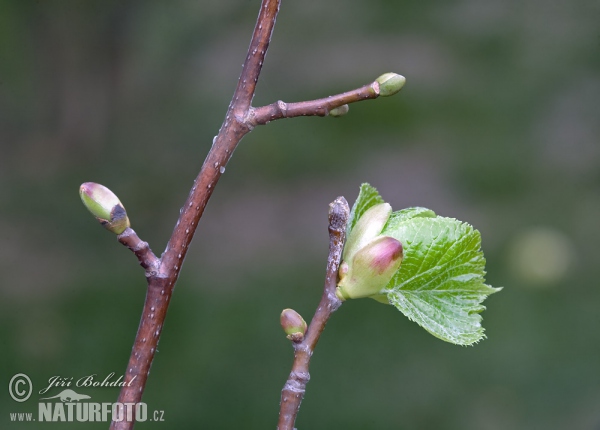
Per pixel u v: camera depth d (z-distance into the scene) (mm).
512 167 1079
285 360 732
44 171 1181
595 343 748
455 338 242
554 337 752
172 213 1106
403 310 243
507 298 816
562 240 879
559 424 668
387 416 667
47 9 1165
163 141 1231
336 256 234
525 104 1213
